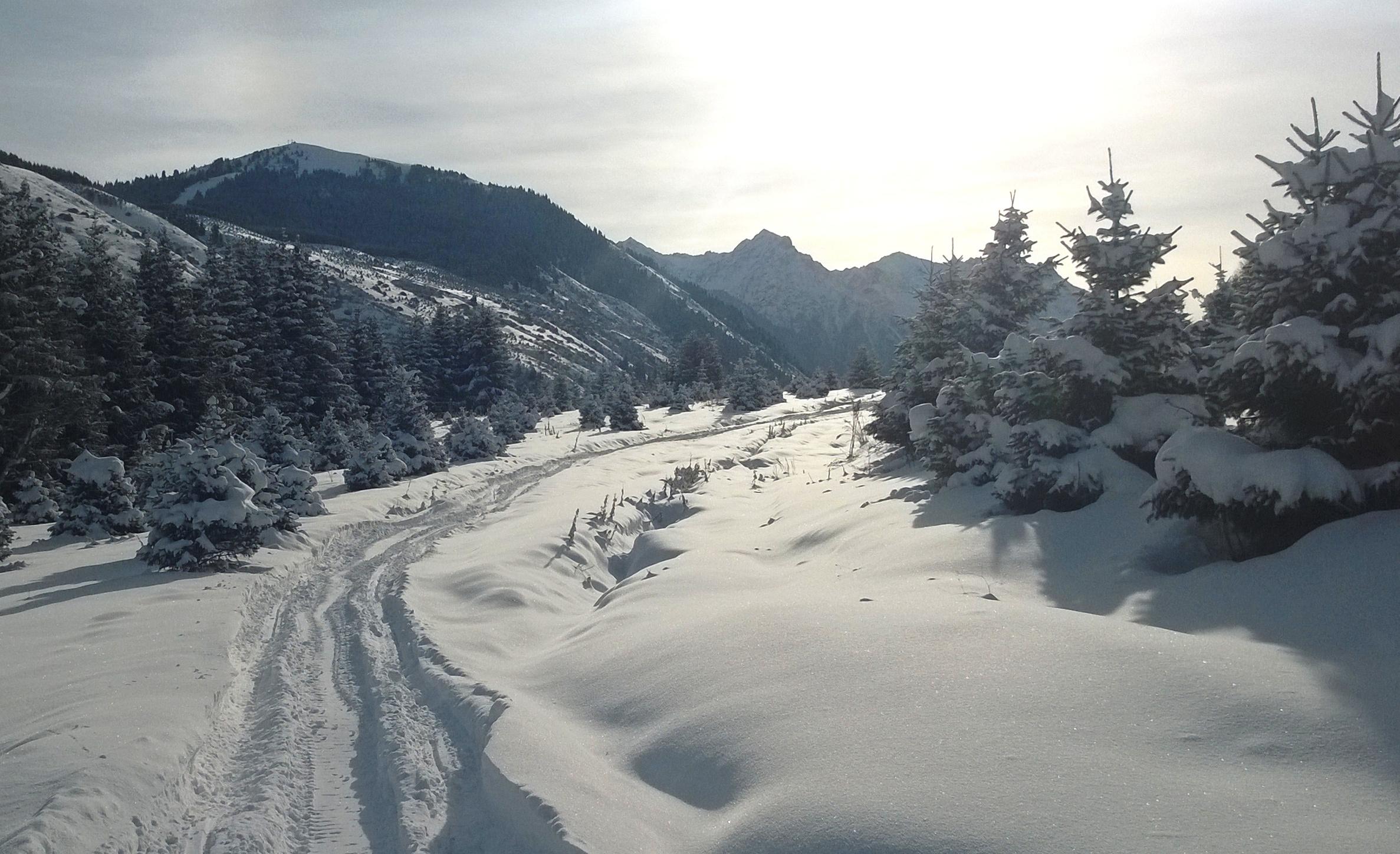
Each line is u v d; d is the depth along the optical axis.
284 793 6.62
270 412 27.34
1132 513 10.21
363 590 14.48
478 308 67.81
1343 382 7.82
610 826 5.18
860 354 78.81
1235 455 8.22
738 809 5.12
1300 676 5.35
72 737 6.93
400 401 33.50
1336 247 8.23
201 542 15.19
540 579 14.90
